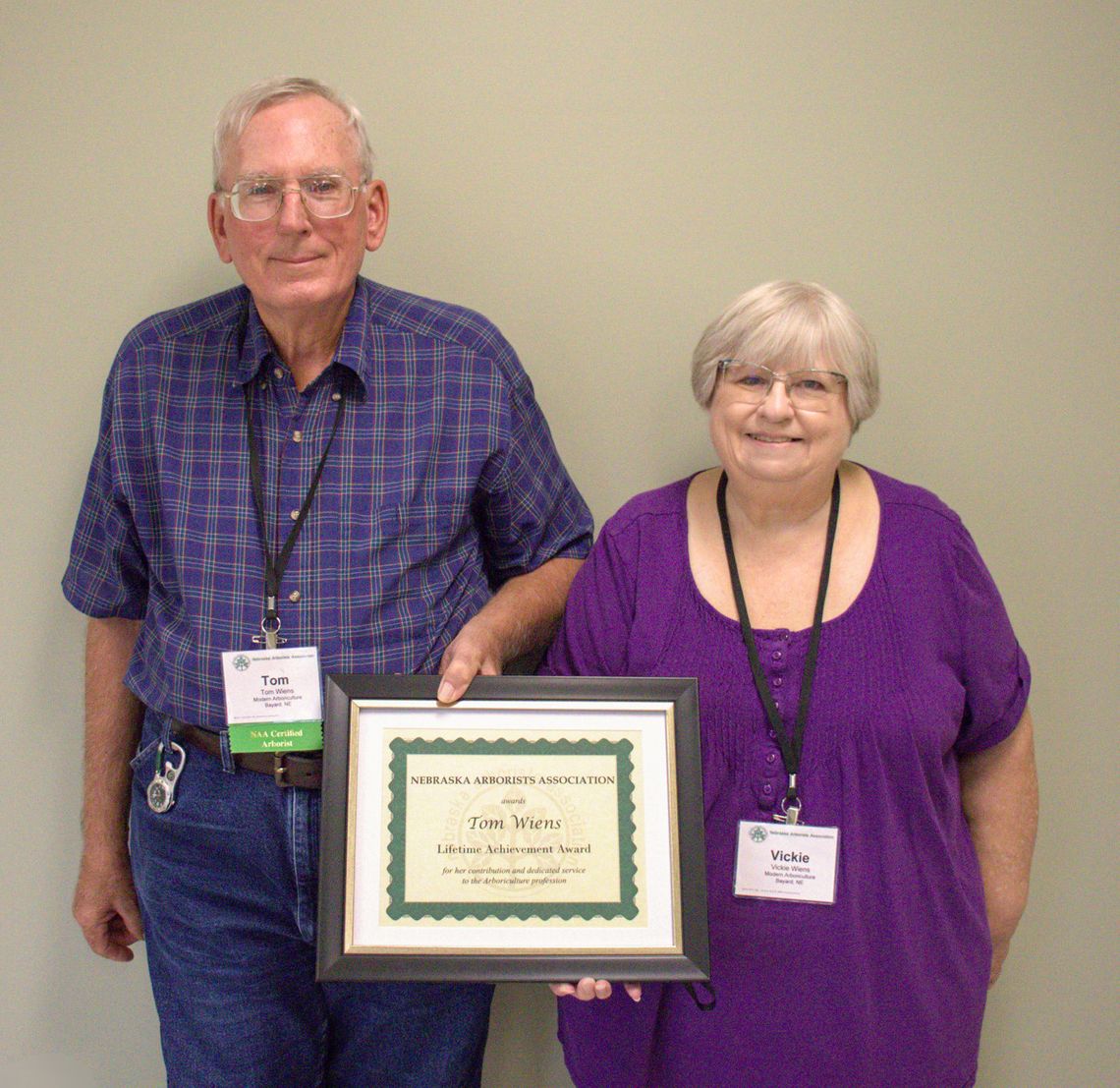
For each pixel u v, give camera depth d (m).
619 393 1.75
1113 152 1.69
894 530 1.36
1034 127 1.68
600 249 1.72
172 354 1.47
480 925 1.24
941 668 1.34
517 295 1.74
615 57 1.68
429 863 1.25
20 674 1.81
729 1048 1.34
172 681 1.43
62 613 1.80
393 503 1.42
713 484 1.44
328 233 1.33
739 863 1.32
